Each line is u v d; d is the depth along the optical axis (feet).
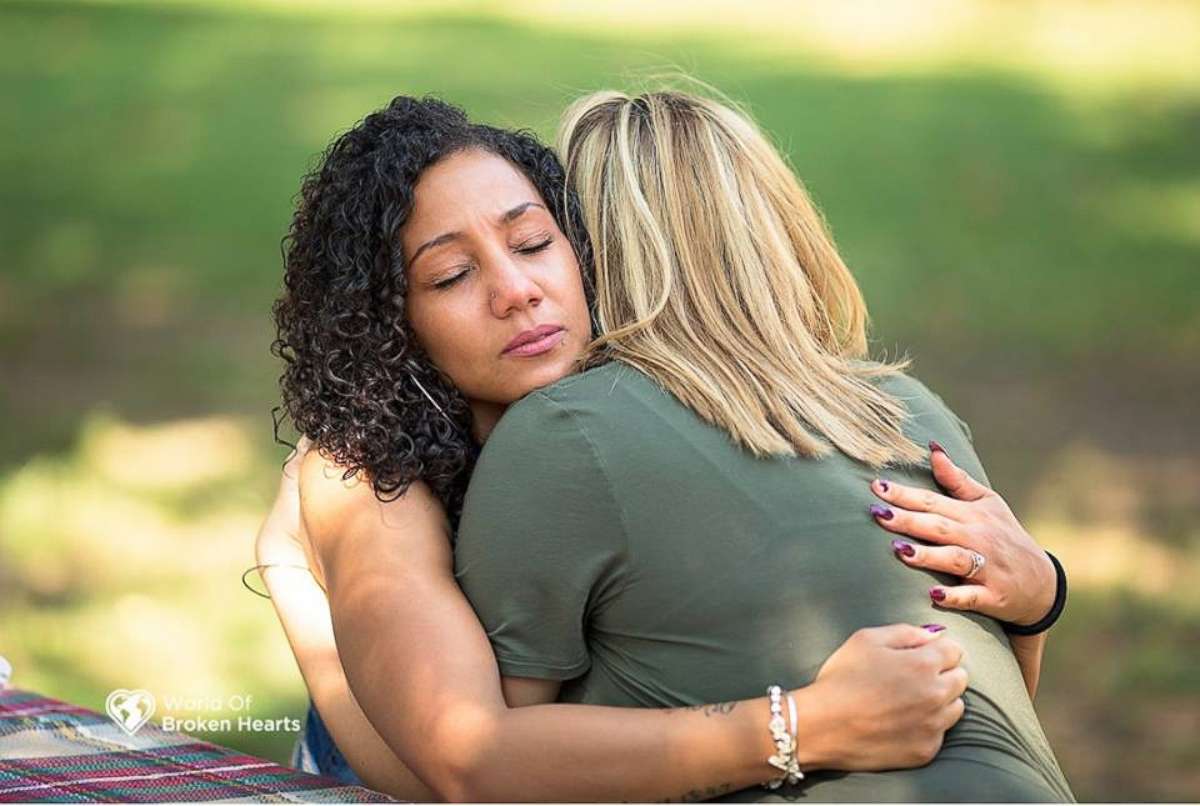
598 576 15.87
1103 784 36.73
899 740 15.03
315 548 17.38
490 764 15.44
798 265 18.30
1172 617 46.34
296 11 156.66
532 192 17.30
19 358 74.43
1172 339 78.02
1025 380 72.13
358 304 16.99
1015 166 109.60
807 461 16.34
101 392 69.72
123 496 56.80
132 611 46.06
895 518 16.26
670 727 15.16
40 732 20.27
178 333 78.59
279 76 129.59
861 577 15.90
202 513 55.31
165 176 105.81
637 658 16.02
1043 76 134.82
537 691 16.16
